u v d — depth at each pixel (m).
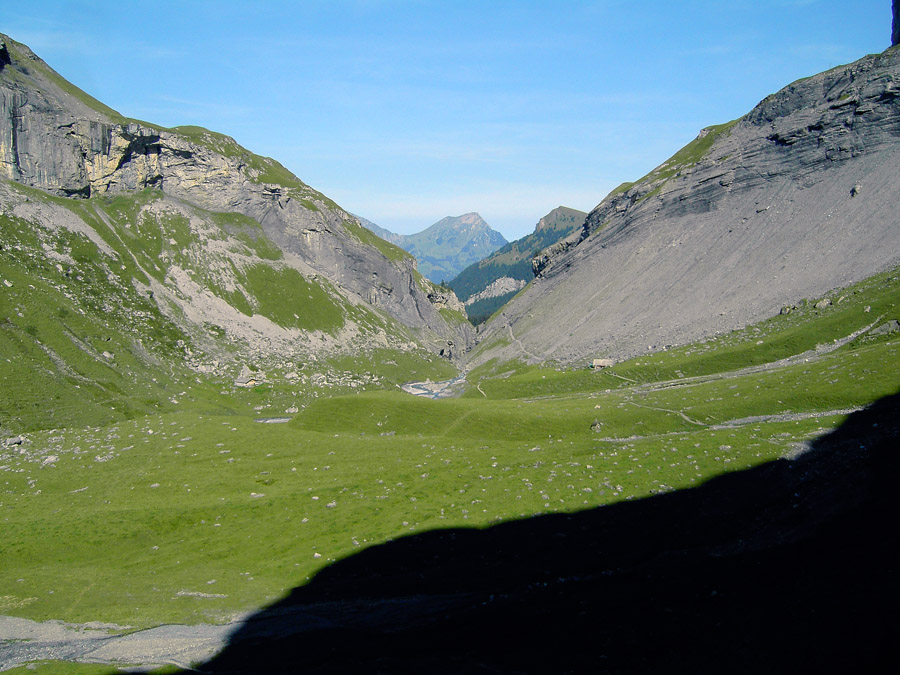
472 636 56.25
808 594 52.53
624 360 188.75
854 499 71.25
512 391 190.75
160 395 190.25
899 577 50.34
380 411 144.62
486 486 92.12
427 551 76.06
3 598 71.06
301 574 74.31
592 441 109.88
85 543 85.69
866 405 100.12
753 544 68.31
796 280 177.75
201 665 56.19
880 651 43.03
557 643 52.78
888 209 175.50
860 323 142.50
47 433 140.00
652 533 74.12
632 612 56.34
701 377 149.12
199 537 87.06
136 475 109.31
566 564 69.88
